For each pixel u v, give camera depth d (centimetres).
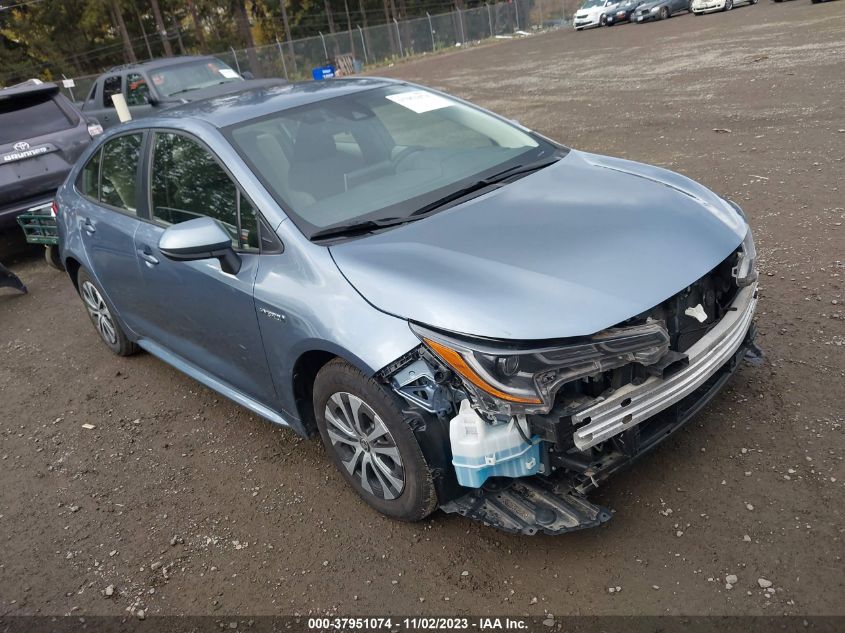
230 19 6288
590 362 241
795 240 516
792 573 248
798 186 629
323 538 310
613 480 306
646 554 267
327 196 328
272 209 317
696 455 312
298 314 293
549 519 256
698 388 293
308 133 358
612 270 262
